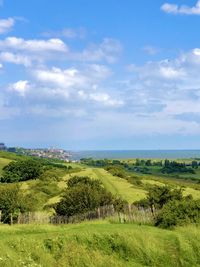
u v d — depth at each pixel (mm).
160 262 34375
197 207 43375
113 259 33594
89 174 135000
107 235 35406
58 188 107438
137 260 34219
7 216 62844
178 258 34781
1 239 33250
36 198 86750
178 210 43156
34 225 41375
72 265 32281
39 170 142875
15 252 31094
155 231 38219
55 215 62250
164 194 67938
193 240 36312
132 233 36062
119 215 50156
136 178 139250
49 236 34500
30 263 30047
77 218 59125
